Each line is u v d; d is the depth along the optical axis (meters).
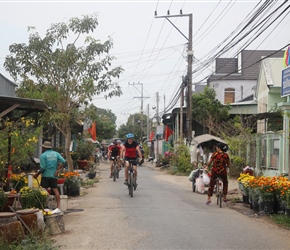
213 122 30.19
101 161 54.22
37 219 8.67
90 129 37.47
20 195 10.11
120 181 22.89
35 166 18.03
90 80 18.50
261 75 26.92
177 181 23.86
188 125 28.72
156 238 8.62
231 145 23.28
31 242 7.94
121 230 9.36
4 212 8.78
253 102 31.75
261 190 11.89
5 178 11.80
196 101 32.72
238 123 25.41
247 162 22.62
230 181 22.11
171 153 34.81
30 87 18.47
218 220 10.79
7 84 18.75
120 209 12.27
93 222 10.33
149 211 11.89
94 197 15.41
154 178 26.02
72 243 8.28
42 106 11.75
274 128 21.59
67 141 19.23
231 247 8.05
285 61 18.86
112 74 19.03
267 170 20.17
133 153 15.59
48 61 18.58
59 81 18.72
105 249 7.83
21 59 18.36
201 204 13.82
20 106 11.83
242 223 10.54
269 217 11.52
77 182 15.87
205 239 8.61
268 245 8.35
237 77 43.97
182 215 11.30
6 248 7.41
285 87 17.91
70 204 13.54
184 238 8.64
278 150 19.03
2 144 11.02
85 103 18.92
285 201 11.22
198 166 18.27
